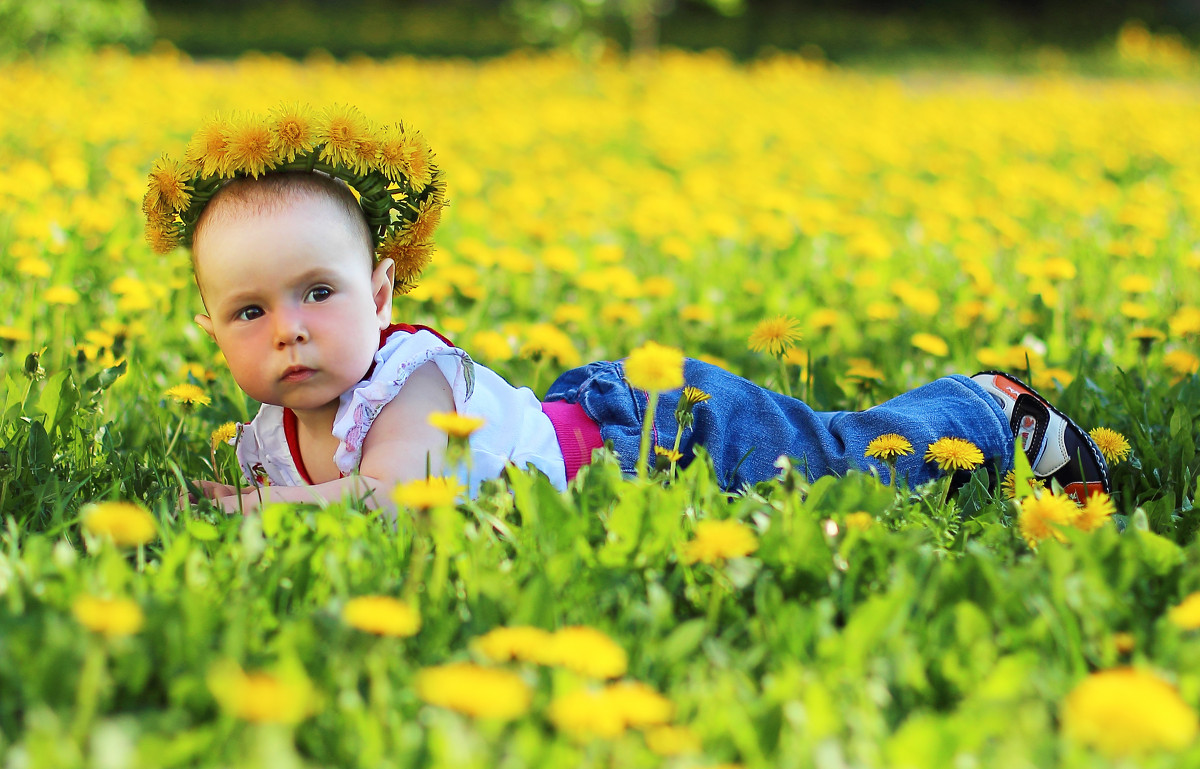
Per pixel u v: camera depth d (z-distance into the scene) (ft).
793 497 5.78
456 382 6.76
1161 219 17.88
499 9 81.82
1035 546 5.68
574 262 13.66
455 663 4.40
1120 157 27.91
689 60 55.57
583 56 50.19
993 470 7.34
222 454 7.37
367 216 6.73
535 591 4.64
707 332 11.98
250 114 6.46
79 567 4.96
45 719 3.74
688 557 5.34
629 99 40.42
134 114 29.86
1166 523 6.44
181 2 74.84
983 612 4.94
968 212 19.70
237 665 4.16
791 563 5.31
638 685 4.12
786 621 4.74
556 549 5.45
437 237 16.38
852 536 5.48
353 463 6.61
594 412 7.39
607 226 19.03
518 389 7.50
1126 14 77.41
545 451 7.11
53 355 9.45
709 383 7.47
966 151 30.01
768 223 16.89
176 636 4.25
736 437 7.30
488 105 38.24
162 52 56.75
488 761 3.69
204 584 5.02
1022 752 3.77
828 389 9.21
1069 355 11.03
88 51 41.16
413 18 76.43
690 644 4.48
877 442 6.79
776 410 7.44
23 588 4.76
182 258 13.46
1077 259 15.88
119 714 4.07
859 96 43.78
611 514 5.65
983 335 11.81
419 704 4.14
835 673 4.37
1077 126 34.73
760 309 12.56
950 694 4.38
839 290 14.52
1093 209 20.72
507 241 17.07
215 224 6.24
